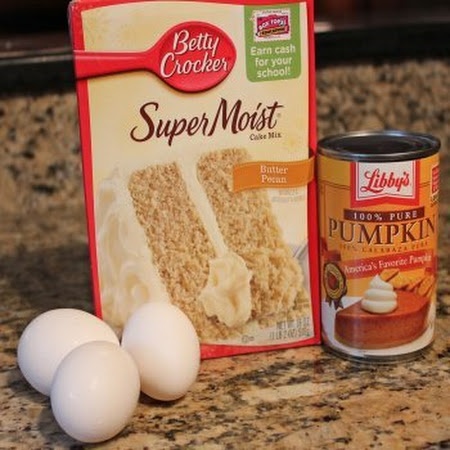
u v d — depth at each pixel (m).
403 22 1.39
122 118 0.81
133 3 0.78
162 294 0.85
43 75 1.29
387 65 1.40
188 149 0.83
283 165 0.85
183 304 0.85
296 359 0.86
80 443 0.73
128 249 0.84
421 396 0.77
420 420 0.73
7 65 1.26
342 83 1.38
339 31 1.34
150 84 0.80
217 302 0.86
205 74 0.81
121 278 0.84
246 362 0.86
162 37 0.79
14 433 0.75
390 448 0.69
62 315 0.80
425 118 1.45
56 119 1.33
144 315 0.78
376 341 0.83
